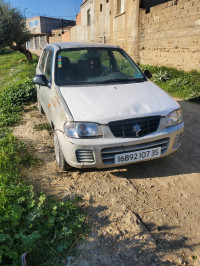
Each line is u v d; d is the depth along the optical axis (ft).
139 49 44.01
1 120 19.04
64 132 9.95
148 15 39.68
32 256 7.08
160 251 7.41
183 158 12.92
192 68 30.86
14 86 27.37
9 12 63.82
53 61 13.55
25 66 59.41
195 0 28.89
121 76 13.17
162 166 12.13
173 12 33.17
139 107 10.28
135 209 9.18
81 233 8.00
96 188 10.40
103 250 7.43
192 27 29.94
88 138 9.59
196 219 8.66
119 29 52.70
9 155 12.59
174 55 34.17
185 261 7.08
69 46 14.44
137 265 6.98
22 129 17.39
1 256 6.34
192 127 17.31
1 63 84.48
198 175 11.33
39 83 13.41
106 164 9.90
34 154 13.37
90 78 12.85
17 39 66.54
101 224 8.44
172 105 10.84
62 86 12.18
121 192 10.14
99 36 66.69
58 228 8.08
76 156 9.86
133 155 9.90
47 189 10.34
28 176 11.28
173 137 10.48
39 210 8.32
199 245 7.61
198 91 25.67
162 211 9.07
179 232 8.11
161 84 30.94
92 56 14.02
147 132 9.94
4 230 7.52
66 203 8.88
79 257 7.18
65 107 10.34
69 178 11.13
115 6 53.83
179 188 10.39
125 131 9.69
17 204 8.68
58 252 7.25
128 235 7.97
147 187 10.48
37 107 22.70
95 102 10.44
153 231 8.18
